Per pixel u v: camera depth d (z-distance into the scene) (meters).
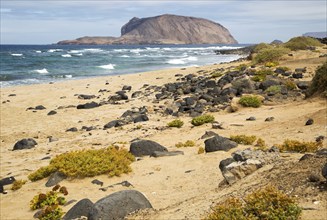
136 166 14.46
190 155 15.12
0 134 23.97
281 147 12.72
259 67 40.19
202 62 77.88
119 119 26.34
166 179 12.53
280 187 7.82
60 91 39.06
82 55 106.56
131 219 8.52
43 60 82.69
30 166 16.25
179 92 33.06
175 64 73.56
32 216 10.73
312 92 24.05
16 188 13.29
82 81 46.12
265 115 21.45
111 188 12.16
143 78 45.91
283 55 45.56
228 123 20.64
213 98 28.66
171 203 10.08
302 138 14.63
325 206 6.30
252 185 8.67
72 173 13.36
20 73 56.88
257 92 28.03
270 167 9.77
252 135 16.61
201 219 6.90
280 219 5.99
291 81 29.80
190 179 12.15
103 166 13.71
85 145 19.55
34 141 21.05
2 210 11.34
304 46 55.06
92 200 11.28
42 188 13.10
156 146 16.34
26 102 33.84
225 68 46.06
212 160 13.89
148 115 26.73
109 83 43.38
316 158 9.29
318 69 24.33
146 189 11.80
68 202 11.30
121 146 17.88
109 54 114.56
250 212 6.45
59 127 25.25
